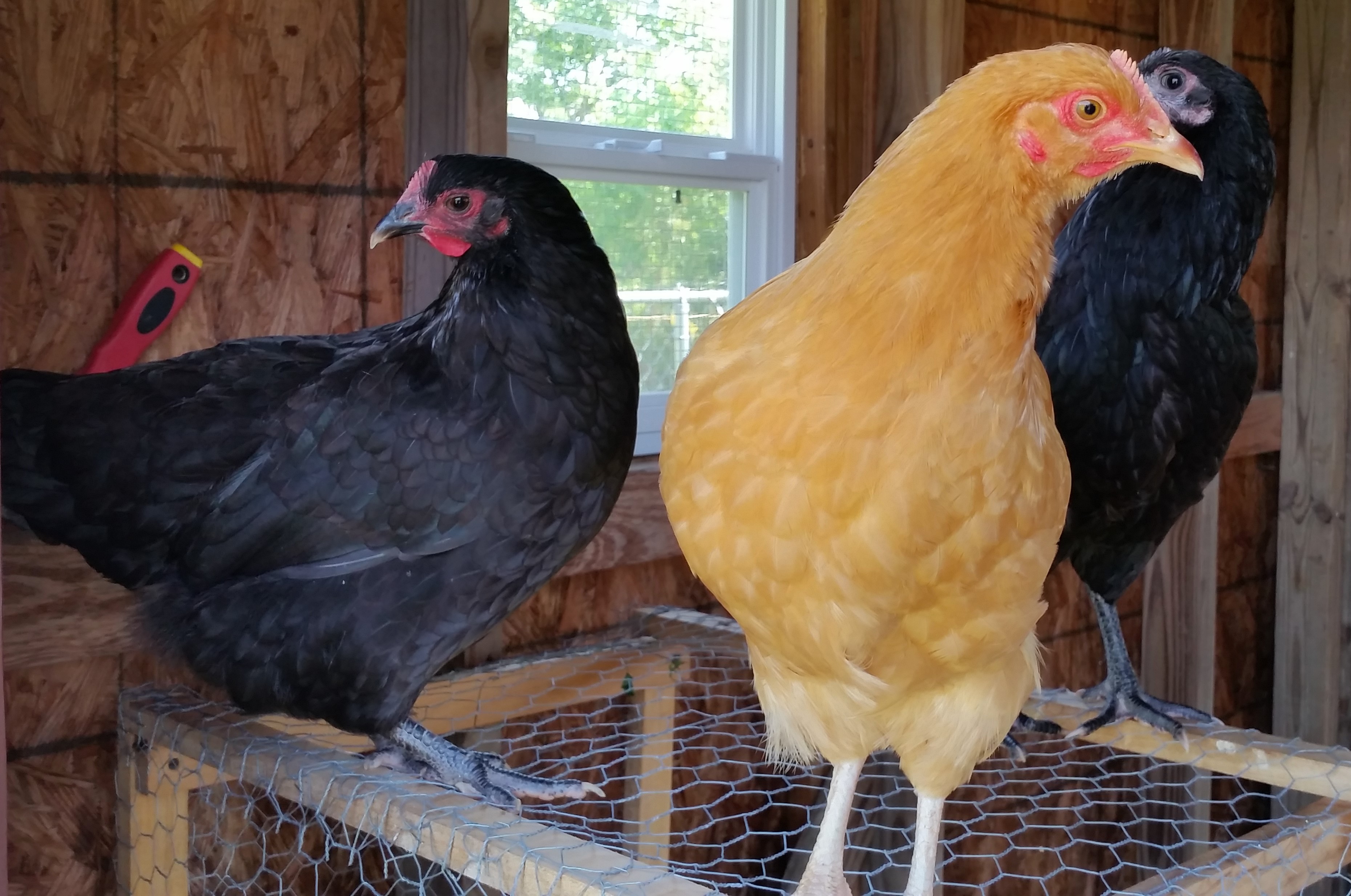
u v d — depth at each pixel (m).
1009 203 1.25
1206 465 2.25
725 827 3.04
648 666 2.48
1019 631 1.42
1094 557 2.36
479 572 1.81
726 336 1.39
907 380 1.23
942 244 1.23
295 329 2.22
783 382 1.27
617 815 2.85
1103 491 2.20
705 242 2.97
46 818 2.03
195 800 2.20
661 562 2.89
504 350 1.79
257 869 2.29
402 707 1.83
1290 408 4.11
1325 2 3.89
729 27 2.98
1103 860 3.89
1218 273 2.10
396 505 1.75
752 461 1.29
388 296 2.34
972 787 3.52
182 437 1.76
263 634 1.75
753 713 3.08
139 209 2.02
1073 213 2.38
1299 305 4.04
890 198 1.26
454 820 1.56
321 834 2.37
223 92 2.10
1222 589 4.21
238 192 2.13
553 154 2.58
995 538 1.29
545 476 1.80
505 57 2.35
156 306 1.97
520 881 1.46
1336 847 2.00
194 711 1.98
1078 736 2.33
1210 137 2.08
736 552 1.34
